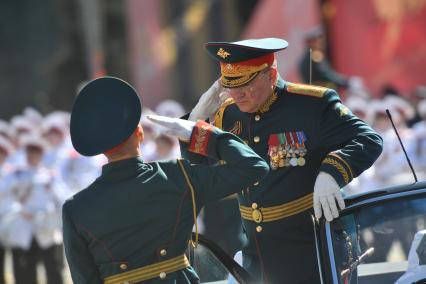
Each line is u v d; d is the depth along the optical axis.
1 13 113.38
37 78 110.06
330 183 13.88
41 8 111.94
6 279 37.03
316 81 38.75
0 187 34.88
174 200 13.11
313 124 15.26
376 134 14.88
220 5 69.44
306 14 48.91
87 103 13.25
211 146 13.41
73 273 13.31
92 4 85.94
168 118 13.64
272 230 15.43
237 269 14.91
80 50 94.50
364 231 14.16
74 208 13.13
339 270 13.62
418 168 36.34
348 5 51.44
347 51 51.59
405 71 49.94
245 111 15.47
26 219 34.66
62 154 38.19
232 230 17.59
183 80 69.25
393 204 14.09
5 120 109.94
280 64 49.84
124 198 13.00
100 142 13.02
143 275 13.04
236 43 14.84
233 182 13.04
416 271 14.15
